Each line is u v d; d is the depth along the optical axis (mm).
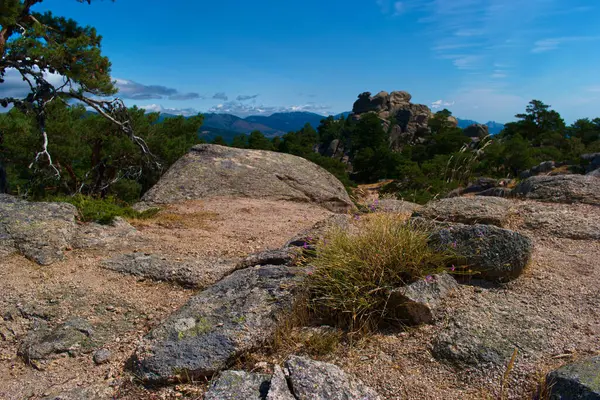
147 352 3230
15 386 3191
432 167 39031
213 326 3408
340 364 3084
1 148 16688
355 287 3580
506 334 3133
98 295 4441
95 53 14227
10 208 6105
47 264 5102
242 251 5824
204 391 2941
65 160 18375
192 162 11648
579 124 81688
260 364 3121
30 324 3939
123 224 6754
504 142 43688
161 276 4793
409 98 129875
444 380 2848
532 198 6734
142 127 20562
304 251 4477
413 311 3447
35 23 14375
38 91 13859
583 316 3371
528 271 4176
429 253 3994
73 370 3385
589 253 4637
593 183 6652
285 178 11664
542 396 2539
